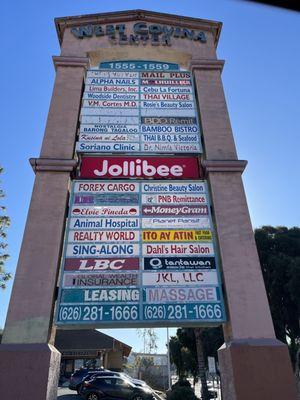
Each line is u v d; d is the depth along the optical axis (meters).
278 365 5.99
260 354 6.06
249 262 7.02
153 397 19.06
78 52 10.23
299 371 22.86
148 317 6.37
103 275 6.75
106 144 8.43
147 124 8.86
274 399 5.75
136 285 6.68
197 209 7.69
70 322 6.23
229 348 6.16
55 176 7.71
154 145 8.54
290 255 25.67
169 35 10.78
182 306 6.54
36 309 6.27
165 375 42.34
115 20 10.97
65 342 36.06
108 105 9.08
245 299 6.62
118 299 6.51
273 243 26.33
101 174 8.05
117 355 39.44
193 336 28.25
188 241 7.27
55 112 8.76
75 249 7.00
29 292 6.40
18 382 5.63
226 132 8.84
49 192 7.50
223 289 6.86
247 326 6.37
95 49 10.30
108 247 7.07
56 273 6.69
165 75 9.88
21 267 6.62
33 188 7.51
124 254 7.02
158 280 6.77
